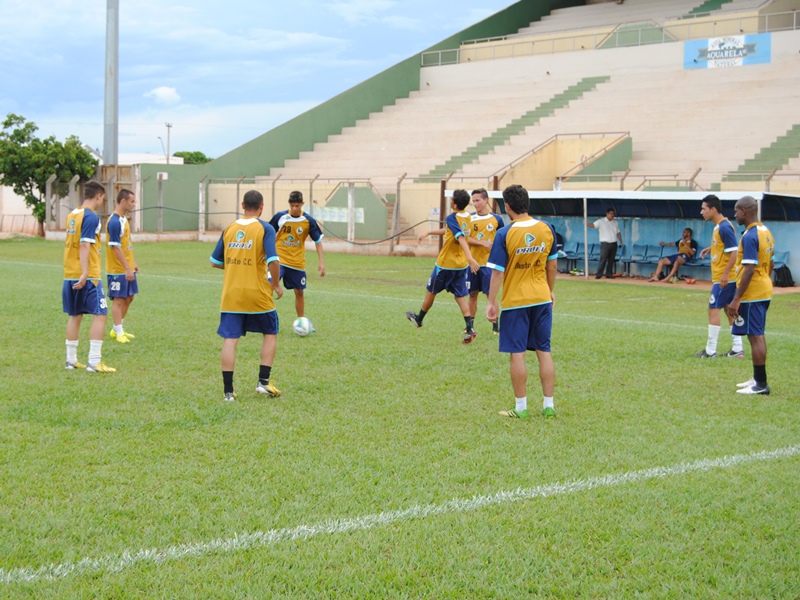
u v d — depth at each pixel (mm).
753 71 36938
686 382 8680
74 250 8734
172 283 18375
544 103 40562
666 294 18703
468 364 9461
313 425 6742
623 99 38188
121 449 5961
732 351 10188
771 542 4504
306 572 4055
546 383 7137
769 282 8102
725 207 21625
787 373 9219
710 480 5488
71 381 8281
